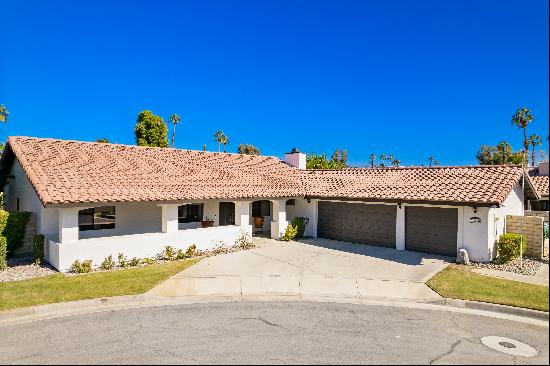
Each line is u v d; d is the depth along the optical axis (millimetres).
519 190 18344
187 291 11242
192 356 7105
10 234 15023
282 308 9922
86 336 8023
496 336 8094
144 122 43250
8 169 19422
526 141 51125
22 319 8984
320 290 11430
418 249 16844
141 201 14805
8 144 17250
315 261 14898
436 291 11008
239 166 22547
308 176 23422
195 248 16312
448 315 9391
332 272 13281
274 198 19188
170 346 7543
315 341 7812
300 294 11117
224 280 12289
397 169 20703
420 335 8141
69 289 10984
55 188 13555
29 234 15656
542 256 15148
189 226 19734
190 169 19688
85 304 9961
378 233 18234
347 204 19500
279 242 19141
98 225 16891
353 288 11578
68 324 8688
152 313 9461
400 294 11039
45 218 15039
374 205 18406
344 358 7043
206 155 22953
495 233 15109
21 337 7945
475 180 16297
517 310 9438
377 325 8727
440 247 16156
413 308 9961
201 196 16547
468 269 13555
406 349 7438
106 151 18859
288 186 20984
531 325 8719
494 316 9312
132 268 13719
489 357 7090
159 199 15273
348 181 20891
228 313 9508
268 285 11852
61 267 13172
